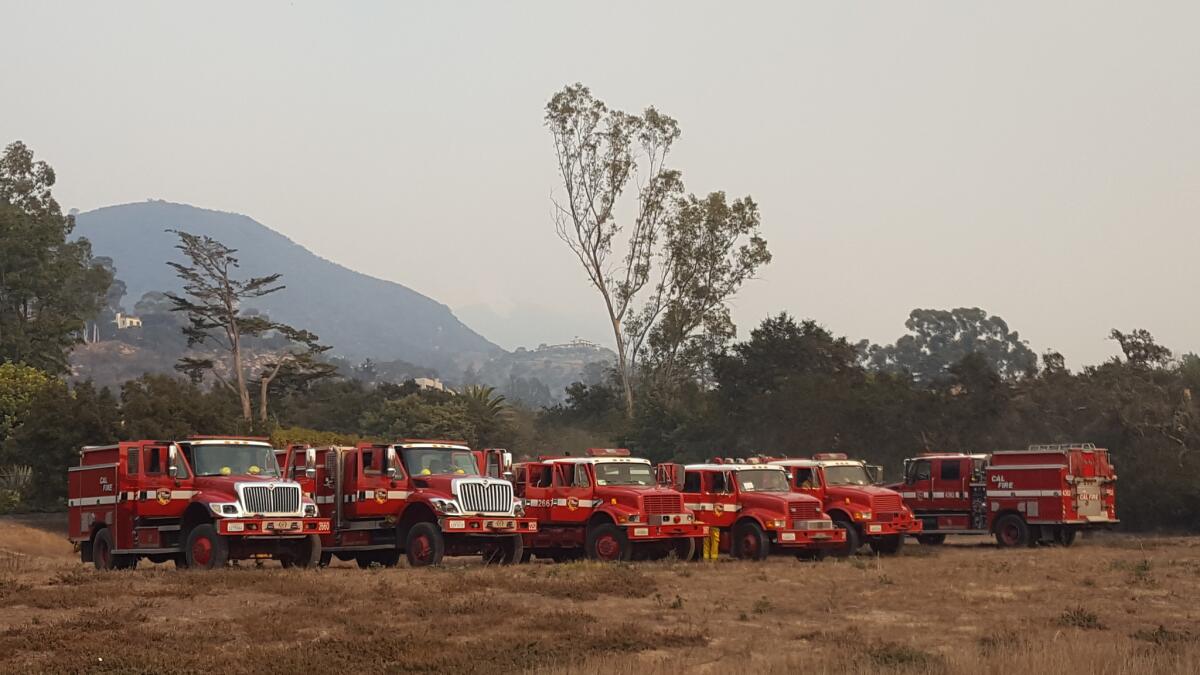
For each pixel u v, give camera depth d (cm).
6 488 5372
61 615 1878
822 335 6725
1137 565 2764
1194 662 1491
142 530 2688
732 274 7562
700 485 3181
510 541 2897
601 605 2127
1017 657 1488
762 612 2064
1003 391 5438
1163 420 4791
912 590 2330
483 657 1619
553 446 7906
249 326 7919
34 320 8269
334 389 9669
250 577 2303
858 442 5731
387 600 2078
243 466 2728
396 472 2841
